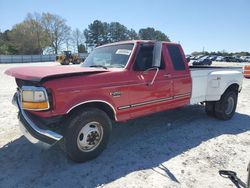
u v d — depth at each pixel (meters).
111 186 3.22
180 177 3.44
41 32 81.31
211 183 3.29
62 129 3.58
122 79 4.04
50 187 3.19
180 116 6.43
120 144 4.55
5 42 80.81
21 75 3.47
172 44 5.04
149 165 3.77
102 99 3.78
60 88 3.35
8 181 3.32
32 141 3.50
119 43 4.74
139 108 4.36
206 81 5.65
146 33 96.19
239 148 4.43
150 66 4.50
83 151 3.72
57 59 40.94
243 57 59.28
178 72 5.01
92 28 92.38
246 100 8.88
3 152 4.16
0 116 6.22
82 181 3.33
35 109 3.34
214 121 6.05
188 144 4.57
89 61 5.04
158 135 5.02
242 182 3.20
